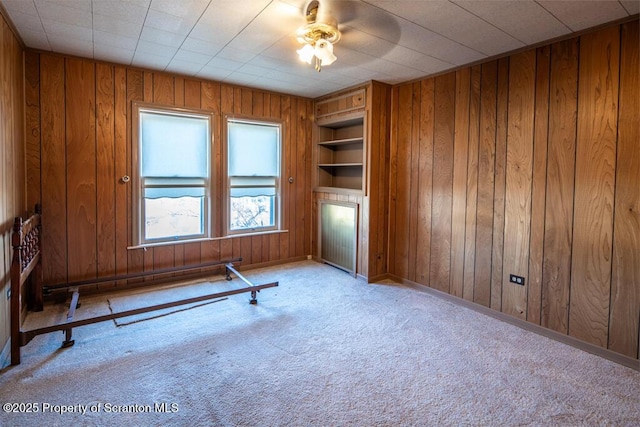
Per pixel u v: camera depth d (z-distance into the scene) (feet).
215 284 13.12
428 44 9.46
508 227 10.18
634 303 7.87
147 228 12.57
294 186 16.15
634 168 7.80
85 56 10.84
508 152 10.09
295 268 15.46
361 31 8.66
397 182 13.70
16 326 7.52
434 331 9.59
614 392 7.02
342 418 6.15
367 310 10.97
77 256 11.32
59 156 10.82
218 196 13.96
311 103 16.30
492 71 10.40
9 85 8.46
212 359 7.99
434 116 12.19
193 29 8.77
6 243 8.07
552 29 8.44
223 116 13.75
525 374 7.60
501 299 10.41
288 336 9.17
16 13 8.02
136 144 12.01
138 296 11.70
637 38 7.66
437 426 6.00
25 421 5.95
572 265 8.87
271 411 6.30
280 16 8.03
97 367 7.57
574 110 8.69
